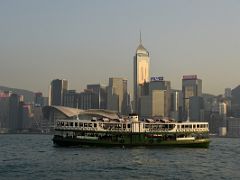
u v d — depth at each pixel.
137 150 150.38
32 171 98.25
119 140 158.38
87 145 157.75
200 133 166.50
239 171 104.44
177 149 158.00
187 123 164.62
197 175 95.50
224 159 133.12
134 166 108.31
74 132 158.38
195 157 134.50
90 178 88.94
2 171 98.31
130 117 166.00
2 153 148.75
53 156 130.75
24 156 135.00
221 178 92.06
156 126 161.38
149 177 91.19
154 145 160.00
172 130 162.12
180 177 92.00
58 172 96.81
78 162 115.50
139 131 159.38
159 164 113.38
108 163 113.75
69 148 156.38
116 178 89.38
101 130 158.12
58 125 161.62
